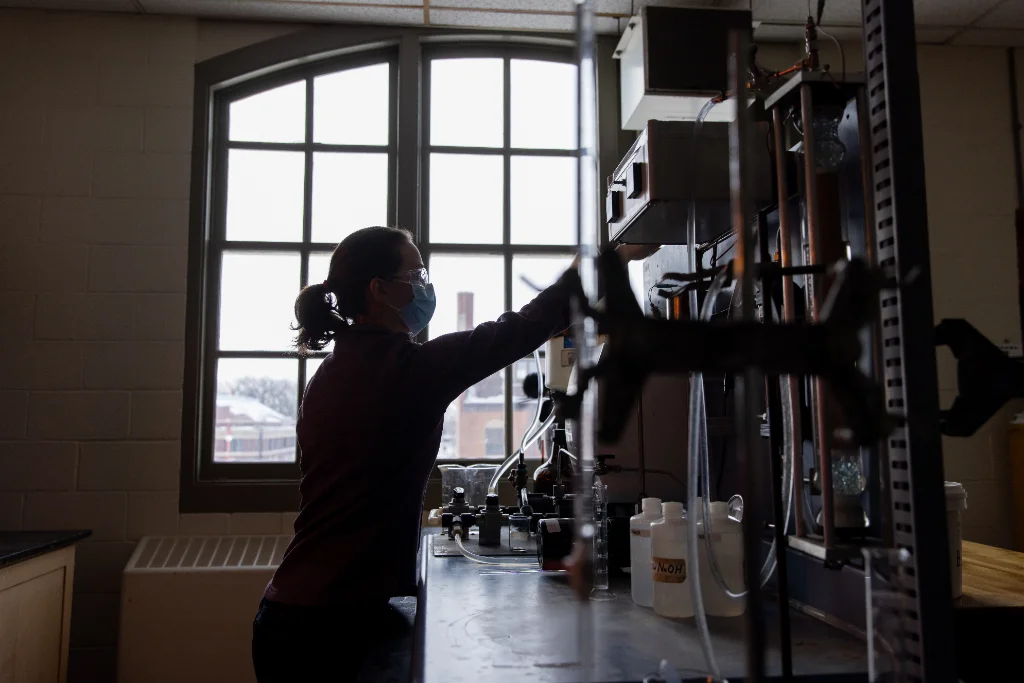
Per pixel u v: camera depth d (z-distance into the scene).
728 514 1.18
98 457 2.84
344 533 1.33
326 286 1.52
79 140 2.96
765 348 0.55
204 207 3.00
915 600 0.77
